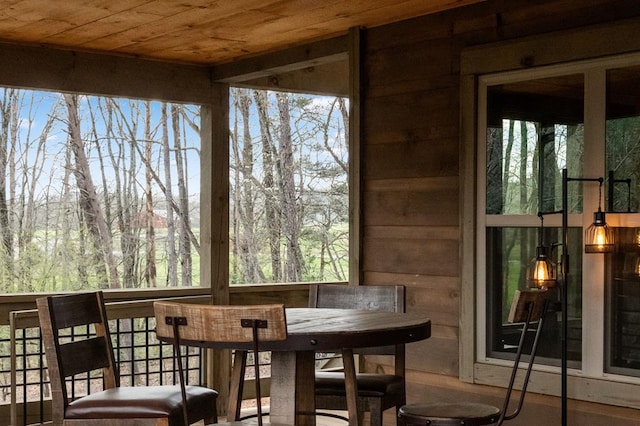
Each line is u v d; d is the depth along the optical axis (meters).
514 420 4.36
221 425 3.09
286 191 12.05
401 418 3.37
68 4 4.56
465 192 4.54
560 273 4.17
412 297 4.88
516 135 4.38
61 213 11.02
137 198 11.46
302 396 3.64
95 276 11.16
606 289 3.98
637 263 3.85
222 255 6.25
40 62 5.49
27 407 5.35
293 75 6.48
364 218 5.16
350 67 5.16
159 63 5.96
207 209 6.22
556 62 4.14
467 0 4.49
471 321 4.52
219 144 6.24
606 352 3.99
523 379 4.29
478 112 4.54
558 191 4.20
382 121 5.04
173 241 11.64
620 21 3.87
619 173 3.93
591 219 4.04
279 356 3.52
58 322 3.51
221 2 4.52
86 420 3.39
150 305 5.63
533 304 3.35
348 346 3.13
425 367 4.83
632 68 3.89
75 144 11.13
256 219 11.94
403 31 4.91
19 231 10.79
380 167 5.06
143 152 11.54
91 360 3.68
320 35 5.32
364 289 4.35
